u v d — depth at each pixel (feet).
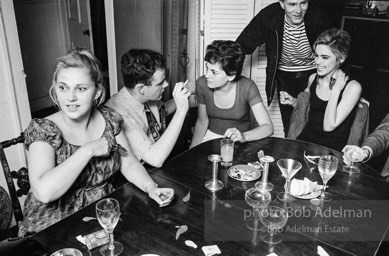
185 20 12.69
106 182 5.28
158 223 4.18
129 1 12.48
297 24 8.77
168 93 13.33
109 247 3.71
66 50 14.03
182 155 5.85
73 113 4.60
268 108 10.05
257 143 6.36
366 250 3.81
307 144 6.37
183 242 3.87
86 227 4.08
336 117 8.73
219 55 6.73
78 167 4.49
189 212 4.39
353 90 8.41
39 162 4.54
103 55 14.28
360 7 8.12
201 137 7.91
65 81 4.45
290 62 9.20
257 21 9.20
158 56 6.11
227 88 7.27
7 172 5.12
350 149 5.76
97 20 13.80
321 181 5.15
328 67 8.49
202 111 7.84
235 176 5.17
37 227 4.74
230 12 9.48
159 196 4.65
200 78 7.61
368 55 8.16
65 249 3.55
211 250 3.74
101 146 4.68
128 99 6.36
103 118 5.31
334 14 8.46
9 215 5.57
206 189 4.89
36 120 4.71
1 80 7.57
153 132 6.77
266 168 4.92
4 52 7.47
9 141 5.11
